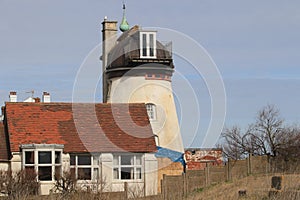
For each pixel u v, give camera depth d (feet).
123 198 102.32
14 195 98.22
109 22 181.37
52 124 148.77
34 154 138.00
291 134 177.88
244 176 134.31
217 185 124.47
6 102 152.05
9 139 142.51
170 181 120.37
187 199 96.43
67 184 122.21
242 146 188.14
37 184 121.19
